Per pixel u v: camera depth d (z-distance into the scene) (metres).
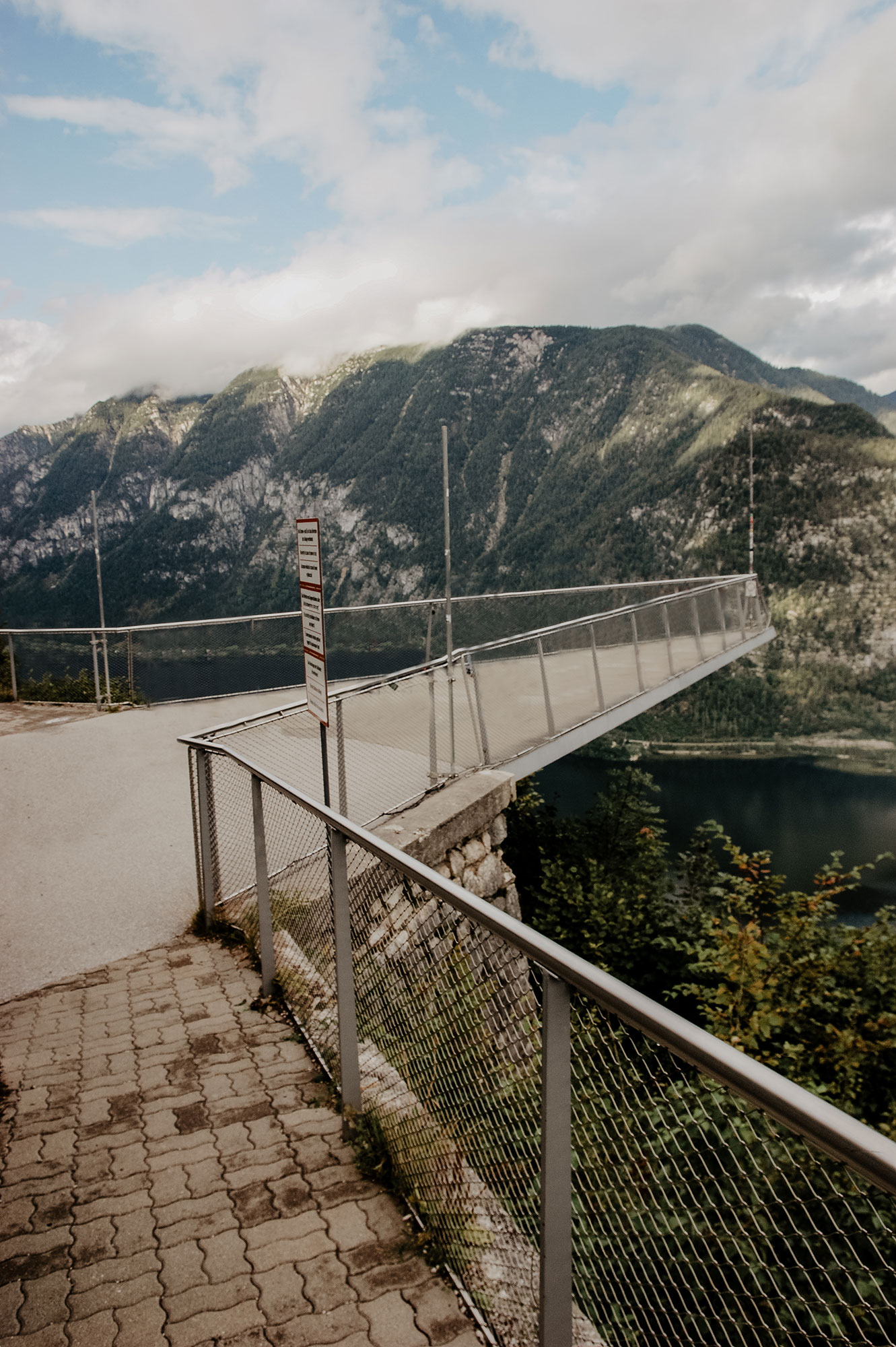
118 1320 2.11
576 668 10.00
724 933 7.90
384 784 7.15
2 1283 2.27
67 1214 2.57
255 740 6.11
